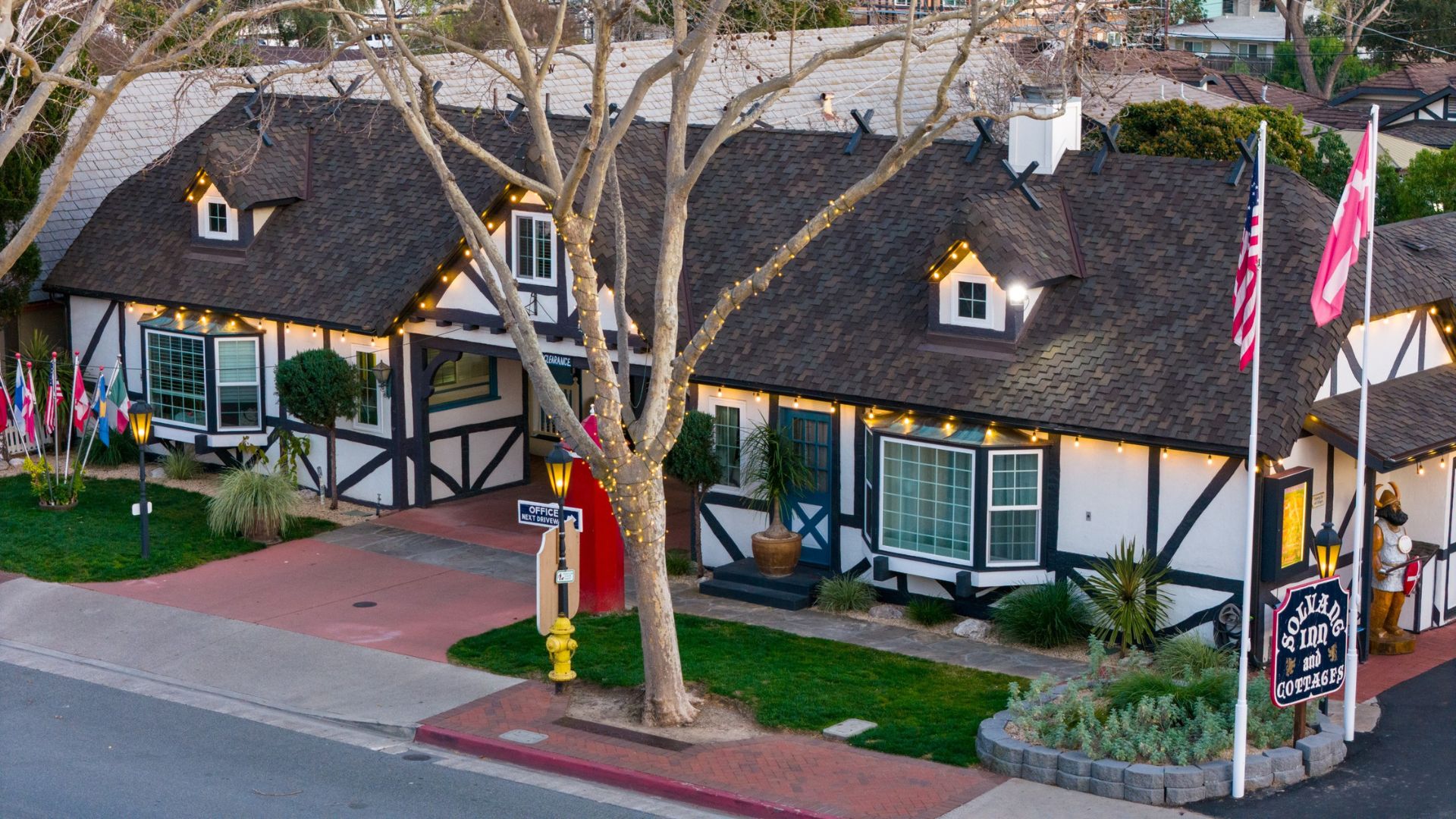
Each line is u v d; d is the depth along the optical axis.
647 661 18.02
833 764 16.77
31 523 25.75
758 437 22.94
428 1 24.33
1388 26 69.31
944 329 21.95
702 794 16.05
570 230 16.88
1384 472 20.20
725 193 25.28
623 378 18.20
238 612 22.05
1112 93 18.36
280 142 28.95
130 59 19.05
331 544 25.34
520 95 30.62
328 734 18.02
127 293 29.22
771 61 38.75
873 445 21.81
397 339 26.73
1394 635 20.31
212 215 29.02
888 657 20.12
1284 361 19.67
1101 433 20.06
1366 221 17.23
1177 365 20.27
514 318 17.75
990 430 21.11
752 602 22.50
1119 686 17.09
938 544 21.48
